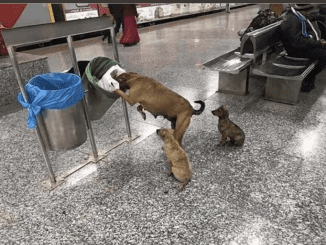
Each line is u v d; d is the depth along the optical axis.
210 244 1.82
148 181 2.52
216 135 3.29
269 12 4.48
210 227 1.96
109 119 3.90
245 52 4.14
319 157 2.77
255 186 2.38
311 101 4.18
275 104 4.13
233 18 15.45
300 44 4.01
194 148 3.03
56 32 2.15
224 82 4.44
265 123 3.54
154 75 5.74
